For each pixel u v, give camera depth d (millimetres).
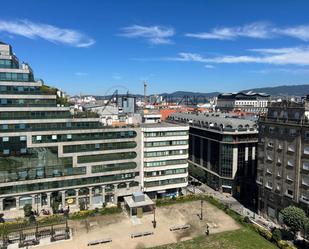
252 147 113812
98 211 89188
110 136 95750
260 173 90250
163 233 76812
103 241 71250
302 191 75188
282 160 81188
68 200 93438
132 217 86812
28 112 86000
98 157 94875
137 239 73500
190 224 82500
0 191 84750
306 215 73062
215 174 117500
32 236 73375
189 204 98188
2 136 83938
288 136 78938
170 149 104188
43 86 96812
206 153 125125
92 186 95188
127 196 97500
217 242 71500
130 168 99562
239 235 75500
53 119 88500
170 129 103250
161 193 106062
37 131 87062
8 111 83938
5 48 88375
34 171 88062
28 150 86875
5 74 83562
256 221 86375
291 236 75125
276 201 84125
